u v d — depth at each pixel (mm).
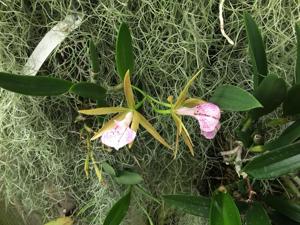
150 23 280
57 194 330
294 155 251
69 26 274
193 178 310
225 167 304
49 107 297
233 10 268
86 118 292
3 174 323
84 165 310
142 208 311
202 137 295
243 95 243
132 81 283
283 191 297
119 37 244
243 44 280
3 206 365
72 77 293
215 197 264
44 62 288
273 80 240
